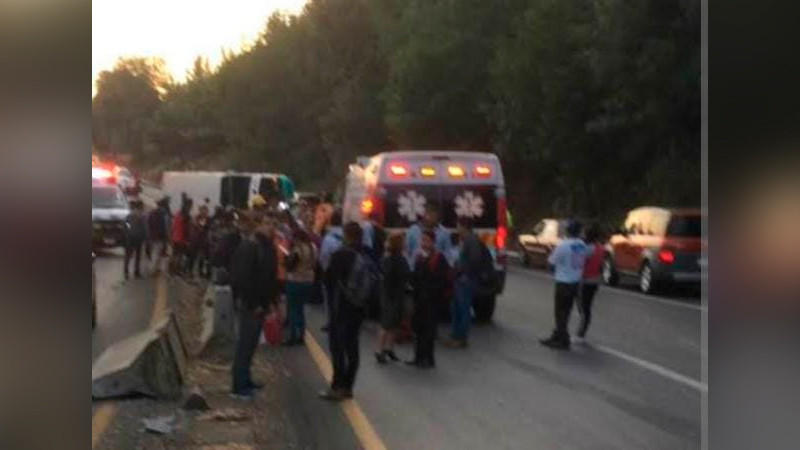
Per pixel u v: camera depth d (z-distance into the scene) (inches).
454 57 2063.2
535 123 1683.1
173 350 495.8
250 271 470.9
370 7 2605.8
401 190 797.9
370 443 401.1
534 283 1163.3
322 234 819.4
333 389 484.1
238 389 476.1
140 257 1095.0
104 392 456.8
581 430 429.7
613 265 1116.5
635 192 1512.1
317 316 822.5
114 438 391.2
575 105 1588.3
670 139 1376.7
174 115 3425.2
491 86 1905.8
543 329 765.3
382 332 600.7
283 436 408.2
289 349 632.4
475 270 664.4
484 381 543.2
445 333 738.8
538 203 1953.7
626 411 468.1
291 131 3270.2
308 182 3198.8
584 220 1382.9
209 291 889.5
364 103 2682.1
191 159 3462.1
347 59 2979.8
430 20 2122.3
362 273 479.8
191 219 1119.0
